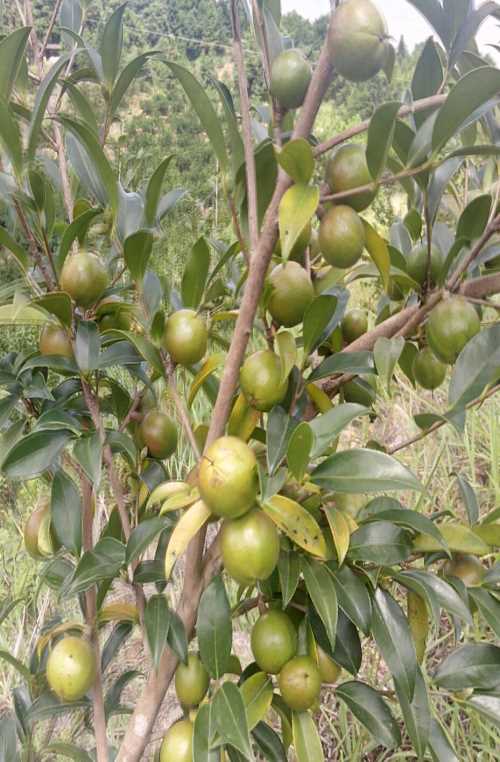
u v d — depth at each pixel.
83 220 0.45
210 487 0.35
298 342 0.51
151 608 0.43
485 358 0.41
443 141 0.35
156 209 0.49
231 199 0.42
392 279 0.48
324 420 0.40
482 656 0.47
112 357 0.48
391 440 1.41
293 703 0.40
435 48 0.41
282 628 0.41
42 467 0.44
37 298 0.42
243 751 0.36
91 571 0.44
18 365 0.50
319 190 0.36
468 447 1.21
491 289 0.43
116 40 0.49
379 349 0.41
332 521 0.41
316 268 0.50
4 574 1.27
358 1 0.34
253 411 0.44
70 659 0.44
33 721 0.54
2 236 0.44
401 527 0.43
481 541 0.45
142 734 0.46
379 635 0.41
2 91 0.43
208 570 0.46
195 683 0.43
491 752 0.82
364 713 0.45
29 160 0.44
